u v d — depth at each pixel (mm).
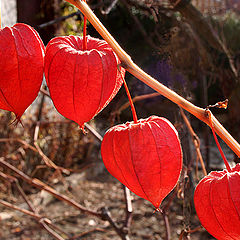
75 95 387
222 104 387
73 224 2104
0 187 2312
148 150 393
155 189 395
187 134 864
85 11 385
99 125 2871
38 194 2379
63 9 1585
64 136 2709
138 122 407
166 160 393
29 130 2367
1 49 388
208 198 393
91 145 2889
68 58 386
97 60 387
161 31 933
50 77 389
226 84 988
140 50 1885
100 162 2969
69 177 2660
